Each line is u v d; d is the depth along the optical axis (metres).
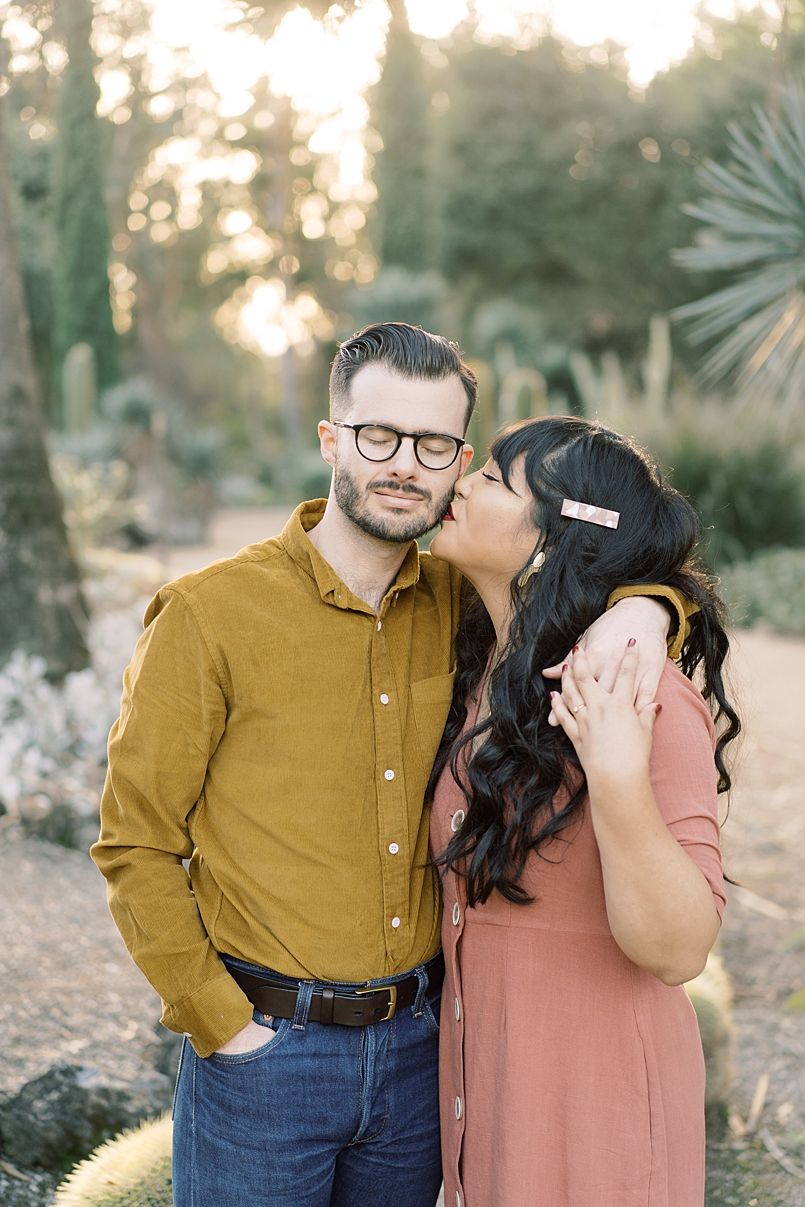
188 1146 1.46
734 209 4.64
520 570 1.47
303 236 29.78
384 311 16.69
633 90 22.23
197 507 15.66
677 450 10.45
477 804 1.39
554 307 22.48
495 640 1.62
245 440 33.41
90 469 12.26
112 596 6.68
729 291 4.57
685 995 1.46
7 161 4.46
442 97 23.38
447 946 1.48
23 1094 2.31
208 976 1.41
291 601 1.45
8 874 3.59
